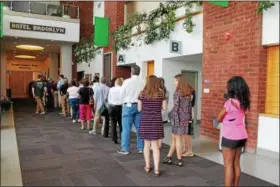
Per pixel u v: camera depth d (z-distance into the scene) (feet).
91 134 22.45
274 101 16.60
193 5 22.08
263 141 16.52
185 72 28.25
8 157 15.46
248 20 17.31
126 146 16.38
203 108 21.38
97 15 46.65
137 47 31.04
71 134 22.40
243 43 17.71
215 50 20.04
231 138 9.99
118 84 18.80
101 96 21.57
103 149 17.53
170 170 13.51
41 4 42.83
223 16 19.25
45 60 74.23
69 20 44.16
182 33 23.90
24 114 35.14
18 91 75.31
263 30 16.49
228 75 18.90
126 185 11.57
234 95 10.13
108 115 21.20
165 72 26.96
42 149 17.35
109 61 38.09
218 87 19.80
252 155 16.53
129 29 31.99
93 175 12.73
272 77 16.74
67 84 34.63
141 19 29.37
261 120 16.63
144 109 12.71
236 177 10.51
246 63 17.53
